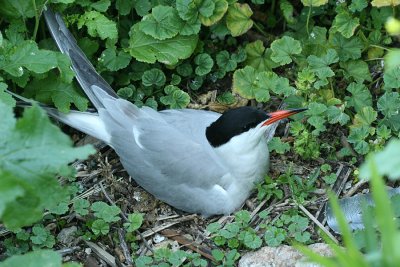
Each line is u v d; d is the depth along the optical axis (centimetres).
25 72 711
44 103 734
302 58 794
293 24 830
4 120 368
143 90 794
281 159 757
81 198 727
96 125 716
